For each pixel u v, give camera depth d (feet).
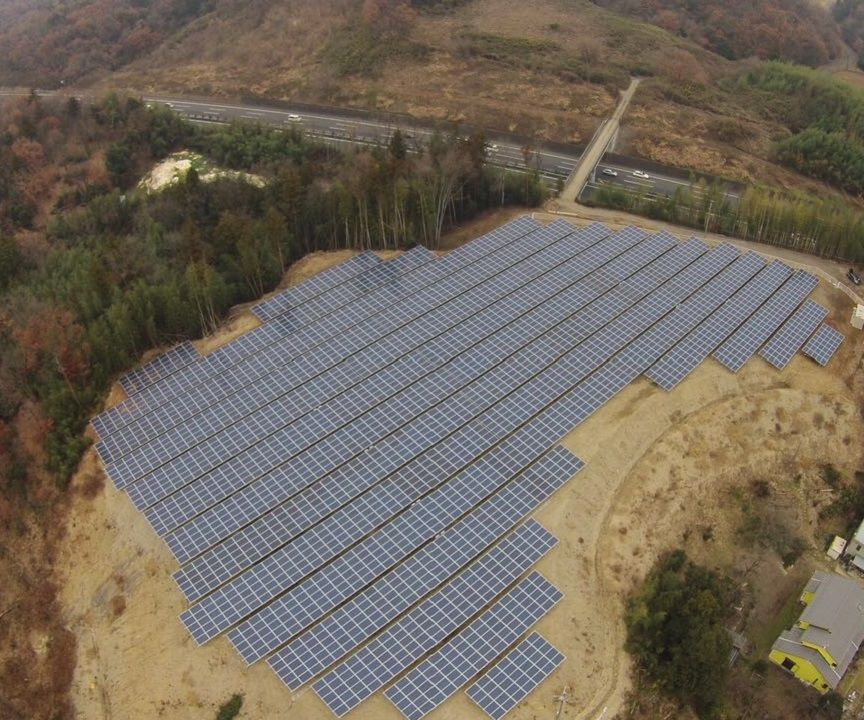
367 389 303.27
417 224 400.06
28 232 467.93
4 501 278.87
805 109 599.98
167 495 264.31
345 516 256.11
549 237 394.73
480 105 575.79
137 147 525.75
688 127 564.30
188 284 328.70
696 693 232.12
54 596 257.34
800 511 296.92
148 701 222.07
